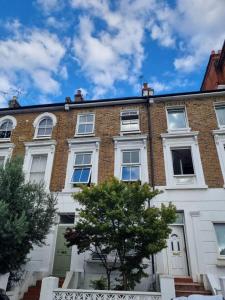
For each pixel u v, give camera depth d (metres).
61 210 12.83
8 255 8.87
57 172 14.06
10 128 16.27
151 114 15.13
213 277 9.98
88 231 9.04
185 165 13.70
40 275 11.19
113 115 15.54
